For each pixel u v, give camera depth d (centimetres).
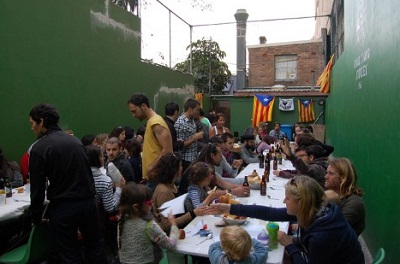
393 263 347
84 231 340
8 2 569
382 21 412
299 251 262
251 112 1582
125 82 910
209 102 1608
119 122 882
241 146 741
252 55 2058
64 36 692
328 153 532
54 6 666
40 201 320
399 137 331
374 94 452
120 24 884
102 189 403
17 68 588
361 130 548
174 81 1205
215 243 258
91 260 347
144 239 286
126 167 492
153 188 393
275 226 276
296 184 232
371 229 459
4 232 419
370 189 469
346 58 766
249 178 485
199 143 605
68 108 705
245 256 236
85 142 581
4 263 336
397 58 346
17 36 587
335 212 229
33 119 328
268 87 1906
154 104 1066
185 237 299
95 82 789
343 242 221
